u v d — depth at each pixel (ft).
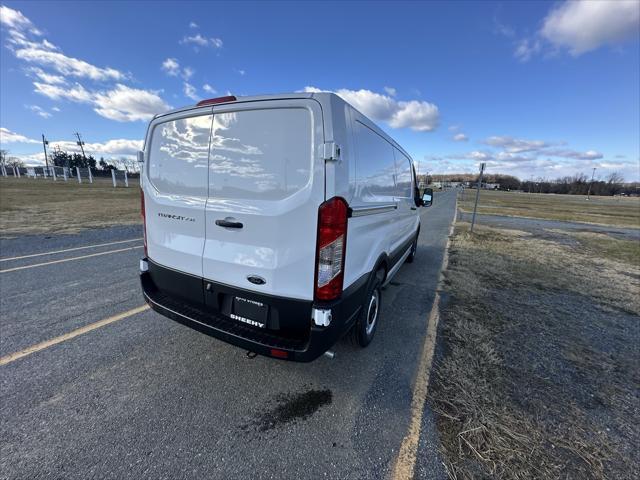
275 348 6.89
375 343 10.41
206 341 10.08
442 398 7.78
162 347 9.69
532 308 13.94
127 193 76.07
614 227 50.14
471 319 12.51
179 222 8.54
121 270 16.93
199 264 8.23
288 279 6.95
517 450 6.30
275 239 6.95
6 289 13.89
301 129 6.54
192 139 8.02
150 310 12.17
